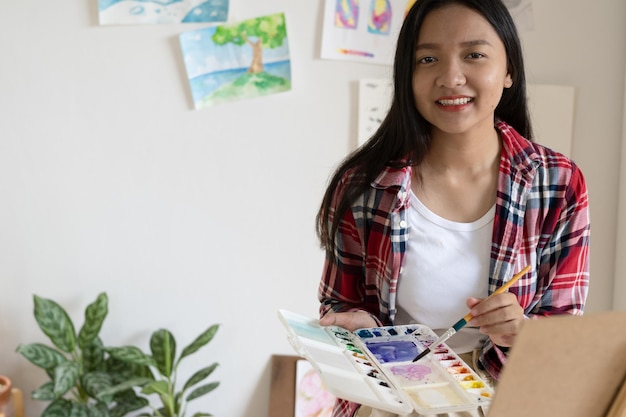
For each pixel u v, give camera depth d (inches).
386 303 55.5
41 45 102.5
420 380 49.4
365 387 46.7
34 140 104.5
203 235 106.2
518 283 53.4
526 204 53.2
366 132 102.2
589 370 36.2
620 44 97.9
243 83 102.4
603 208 100.8
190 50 101.5
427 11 50.3
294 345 50.7
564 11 98.2
